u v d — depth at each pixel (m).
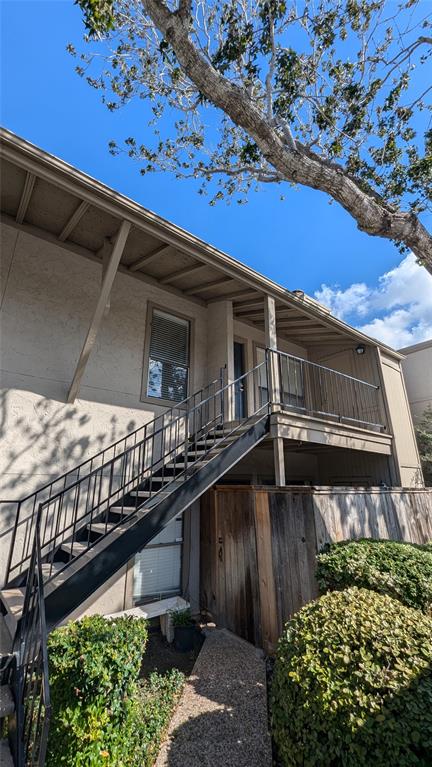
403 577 3.04
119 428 4.85
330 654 1.92
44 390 4.24
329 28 4.72
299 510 3.79
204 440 4.94
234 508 4.64
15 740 2.04
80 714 2.04
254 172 6.17
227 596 4.53
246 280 5.22
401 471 7.24
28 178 3.47
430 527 5.67
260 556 4.13
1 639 2.77
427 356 10.27
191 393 5.90
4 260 4.18
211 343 6.27
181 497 3.59
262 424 4.82
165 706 2.94
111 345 5.00
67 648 2.23
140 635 2.48
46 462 4.10
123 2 5.16
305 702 1.78
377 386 7.55
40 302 4.38
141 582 4.61
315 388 8.63
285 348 8.32
